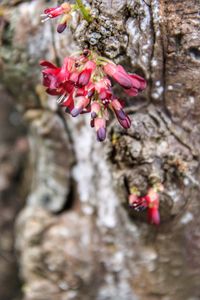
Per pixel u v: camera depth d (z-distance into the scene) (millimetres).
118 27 366
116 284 523
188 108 400
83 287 531
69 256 524
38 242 537
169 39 372
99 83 343
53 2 435
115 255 510
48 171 533
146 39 373
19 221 579
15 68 483
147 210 427
